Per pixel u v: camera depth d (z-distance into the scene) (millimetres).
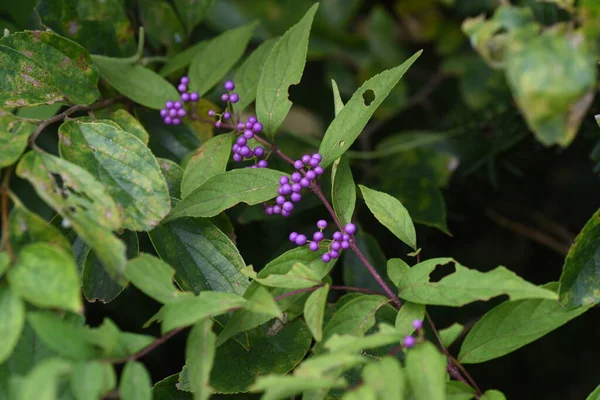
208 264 641
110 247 597
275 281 616
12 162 605
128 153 627
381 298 626
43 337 567
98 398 577
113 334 583
